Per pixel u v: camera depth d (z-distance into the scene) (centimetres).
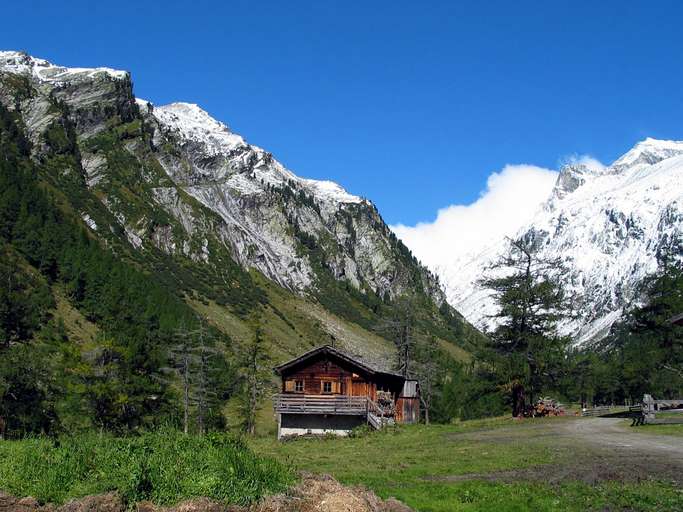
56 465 2044
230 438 2230
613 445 3488
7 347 6216
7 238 13812
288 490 1948
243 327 19788
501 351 6706
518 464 2958
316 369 6412
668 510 1964
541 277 7031
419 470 2919
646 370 8981
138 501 1856
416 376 8781
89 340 11125
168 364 7769
